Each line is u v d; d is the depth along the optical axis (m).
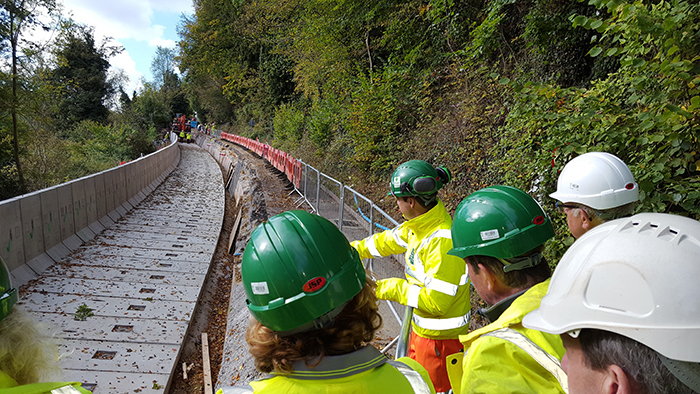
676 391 0.67
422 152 9.79
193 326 6.77
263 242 1.11
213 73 44.66
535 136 4.91
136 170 16.44
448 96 9.71
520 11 7.57
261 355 1.08
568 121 3.56
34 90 17.98
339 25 15.59
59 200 9.26
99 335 5.80
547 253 4.25
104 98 49.88
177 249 10.55
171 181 23.22
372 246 2.56
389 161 11.37
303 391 0.99
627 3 2.89
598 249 0.80
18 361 1.08
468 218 1.54
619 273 0.74
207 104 55.88
